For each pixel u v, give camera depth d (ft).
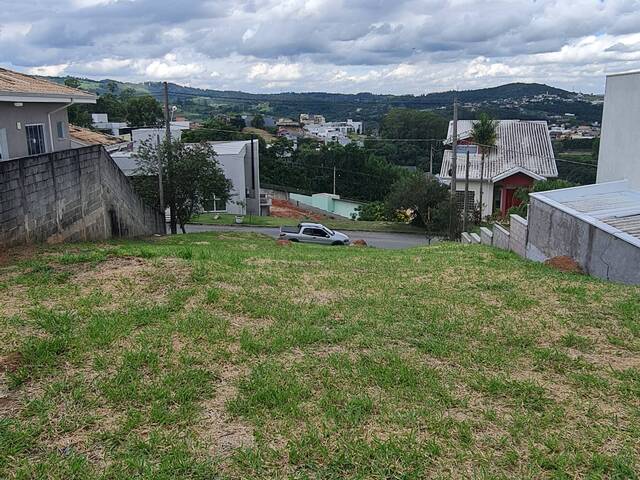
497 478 10.69
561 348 18.21
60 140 55.21
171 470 10.69
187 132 168.96
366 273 30.58
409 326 20.10
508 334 19.45
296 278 27.48
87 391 13.73
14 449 11.10
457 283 28.09
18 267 25.09
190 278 24.90
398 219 117.08
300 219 125.70
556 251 39.06
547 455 11.57
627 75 45.70
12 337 16.51
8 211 29.73
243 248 49.39
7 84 44.14
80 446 11.43
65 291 21.76
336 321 20.57
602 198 42.63
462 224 88.48
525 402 14.11
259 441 11.85
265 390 14.11
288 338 18.16
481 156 111.24
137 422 12.35
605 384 15.16
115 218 50.83
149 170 74.95
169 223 90.22
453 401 13.98
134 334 17.67
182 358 15.89
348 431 12.35
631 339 19.02
